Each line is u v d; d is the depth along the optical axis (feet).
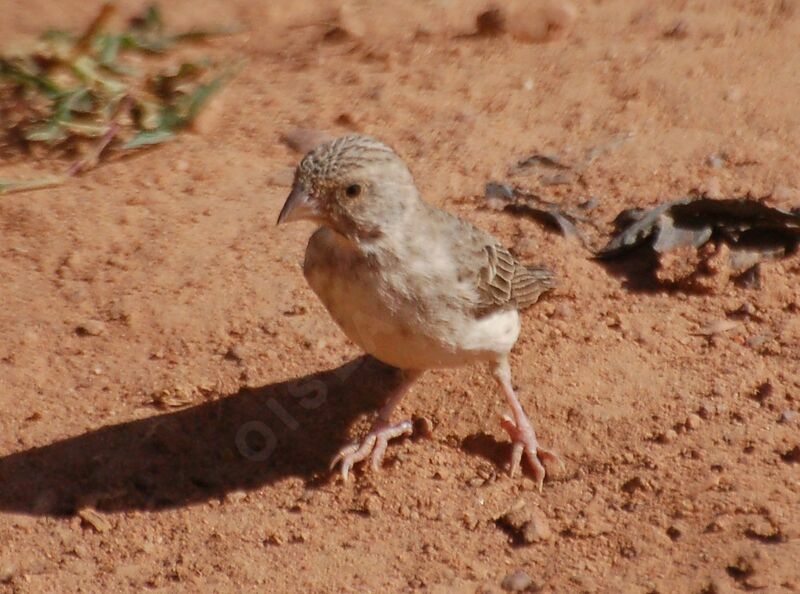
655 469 34.35
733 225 42.09
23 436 37.17
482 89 52.37
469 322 33.35
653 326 39.42
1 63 51.70
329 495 35.27
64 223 45.34
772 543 31.27
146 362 39.37
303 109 52.08
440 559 32.63
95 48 53.42
